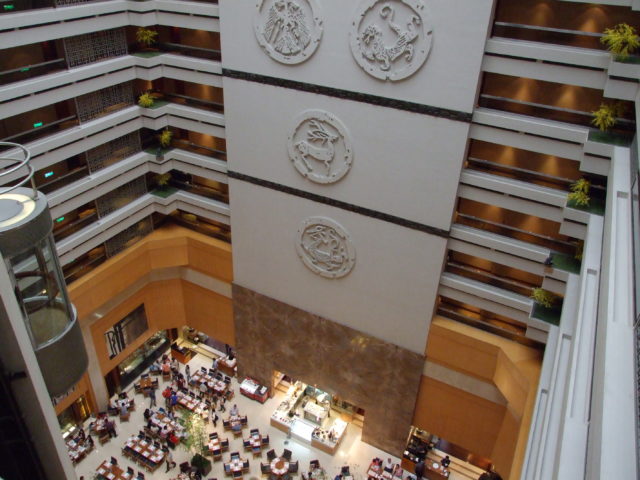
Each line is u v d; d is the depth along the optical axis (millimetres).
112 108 19359
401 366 19984
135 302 23969
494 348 17859
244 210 20547
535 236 16094
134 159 20656
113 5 17297
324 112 16734
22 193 6805
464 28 13609
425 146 15672
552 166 15492
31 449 6586
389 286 18672
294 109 17344
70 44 16828
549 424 10195
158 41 19891
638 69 11984
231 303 23922
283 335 22594
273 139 18328
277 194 19344
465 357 18609
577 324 9680
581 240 15305
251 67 17453
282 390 25641
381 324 19656
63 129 17672
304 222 19141
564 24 13406
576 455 7199
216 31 17797
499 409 19172
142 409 24422
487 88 15219
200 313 25406
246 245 21344
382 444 22641
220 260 22609
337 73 16000
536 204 15312
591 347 9164
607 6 12812
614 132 13758
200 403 24219
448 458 21875
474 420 19984
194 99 20062
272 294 21906
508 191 15359
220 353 27594
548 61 13336
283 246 20344
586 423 7703
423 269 17688
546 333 16547
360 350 20656
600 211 14086
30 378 6152
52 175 18516
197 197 22031
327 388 22781
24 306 6730
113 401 24828
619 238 8977
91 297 20781
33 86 15688
